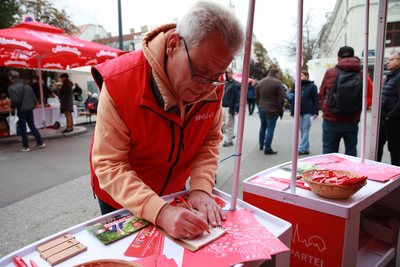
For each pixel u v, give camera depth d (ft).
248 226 2.90
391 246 5.03
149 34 3.16
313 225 3.73
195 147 3.67
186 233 2.60
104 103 3.00
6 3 34.76
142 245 2.58
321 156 5.97
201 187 3.36
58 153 17.47
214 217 2.97
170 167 3.67
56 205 9.57
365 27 5.17
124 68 3.00
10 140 21.17
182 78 2.76
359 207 3.64
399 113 9.24
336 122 10.14
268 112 15.65
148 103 2.92
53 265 2.33
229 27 2.47
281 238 2.81
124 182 2.90
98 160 3.02
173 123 3.16
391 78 9.62
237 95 17.51
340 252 3.57
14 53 20.98
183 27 2.62
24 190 11.02
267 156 15.61
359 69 9.74
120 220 3.00
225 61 2.61
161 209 2.78
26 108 17.90
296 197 3.84
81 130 25.64
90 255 2.47
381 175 4.65
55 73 44.34
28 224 8.29
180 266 2.30
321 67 49.70
